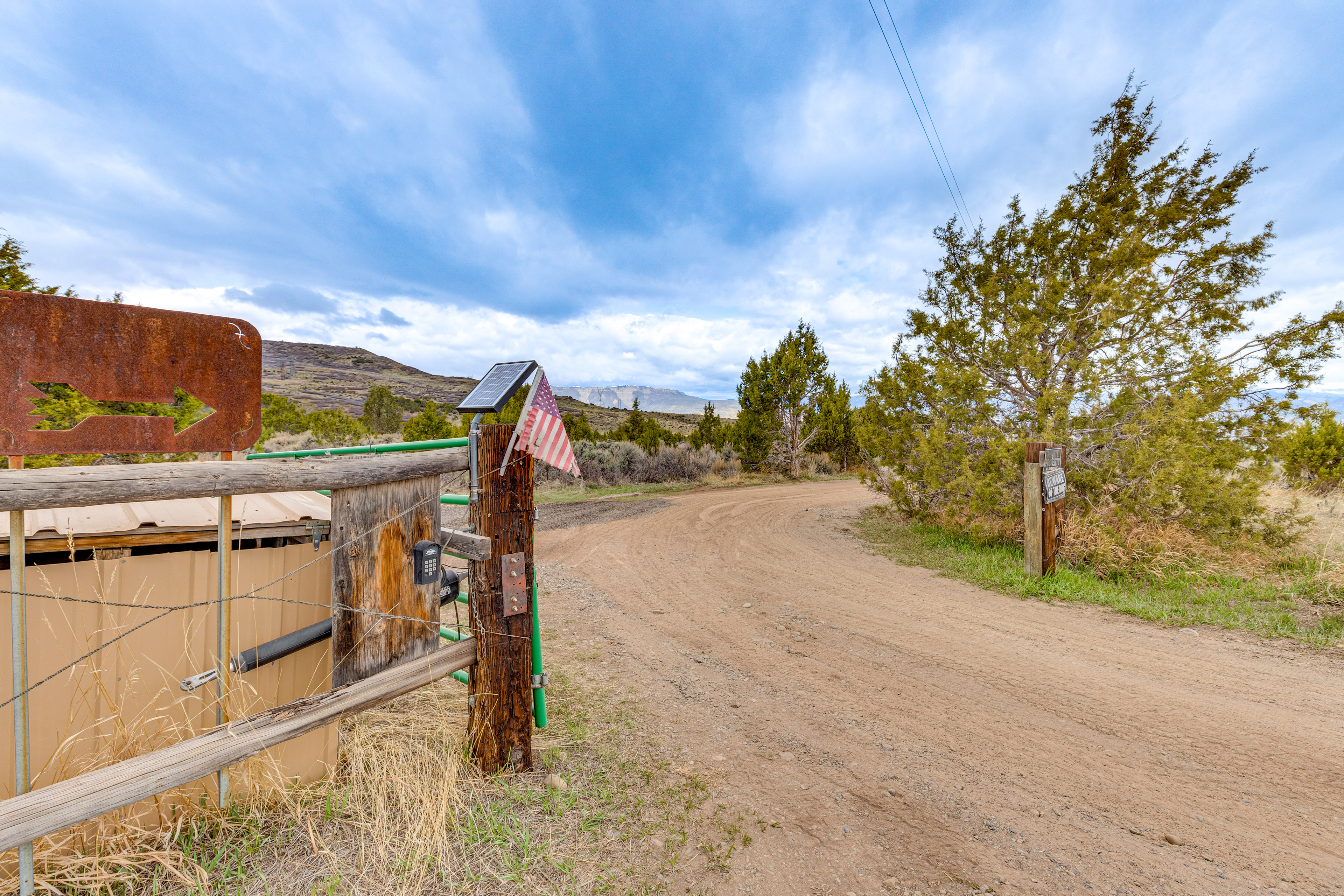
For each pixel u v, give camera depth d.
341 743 3.33
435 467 2.98
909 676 4.72
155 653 2.52
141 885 2.26
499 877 2.39
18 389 1.85
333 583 2.61
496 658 3.08
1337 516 9.73
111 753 2.36
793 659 5.15
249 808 2.68
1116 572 7.32
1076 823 2.85
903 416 10.91
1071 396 8.22
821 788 3.17
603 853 2.60
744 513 14.14
